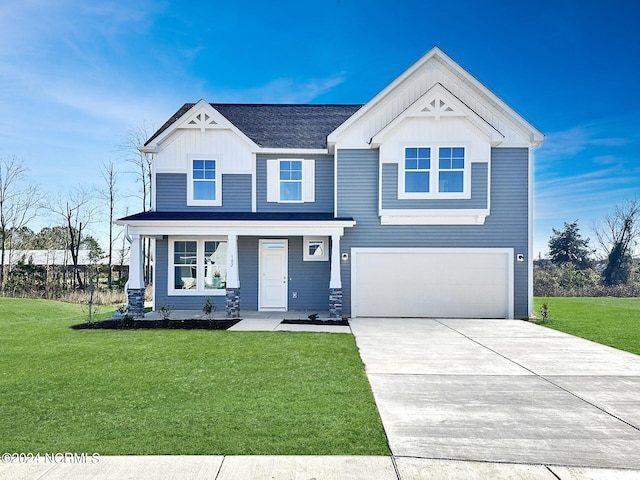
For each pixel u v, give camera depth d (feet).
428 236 45.68
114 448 13.11
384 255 45.85
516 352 28.35
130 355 26.14
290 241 49.80
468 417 16.29
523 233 45.52
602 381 21.53
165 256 49.80
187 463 12.19
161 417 15.74
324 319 42.55
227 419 15.56
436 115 44.06
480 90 46.47
